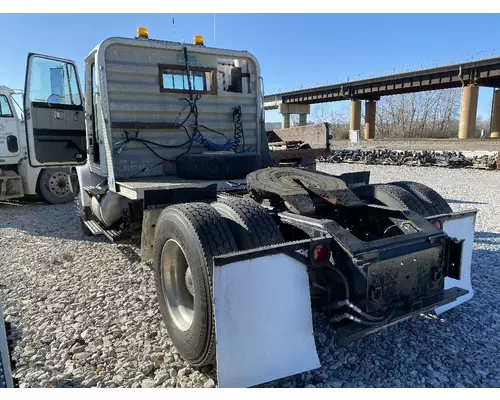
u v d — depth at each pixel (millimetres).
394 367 2699
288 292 2387
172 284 2998
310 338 2439
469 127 34594
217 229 2549
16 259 5312
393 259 2527
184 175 4629
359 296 2477
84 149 6059
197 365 2631
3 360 1983
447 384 2516
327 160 22328
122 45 4648
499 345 2947
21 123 9703
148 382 2611
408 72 37125
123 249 5570
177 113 5090
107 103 4578
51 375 2697
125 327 3311
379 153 20562
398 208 3186
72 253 5477
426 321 3301
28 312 3643
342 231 2576
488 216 7227
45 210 9414
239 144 5594
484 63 32312
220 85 5453
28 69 5230
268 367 2309
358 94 41906
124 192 4172
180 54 5059
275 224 2750
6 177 9516
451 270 2822
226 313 2217
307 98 46125
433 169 16812
